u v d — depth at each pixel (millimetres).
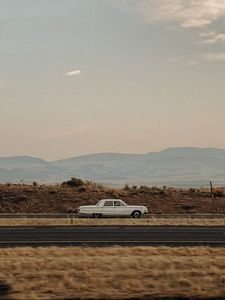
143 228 40406
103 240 32625
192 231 38219
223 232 37688
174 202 68938
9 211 64688
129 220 49781
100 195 70500
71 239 33094
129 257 25344
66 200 68250
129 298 17969
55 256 25656
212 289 19219
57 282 20000
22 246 29688
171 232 37406
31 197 68375
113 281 20203
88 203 67750
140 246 29531
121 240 32656
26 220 49375
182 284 19922
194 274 21531
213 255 26391
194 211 65812
